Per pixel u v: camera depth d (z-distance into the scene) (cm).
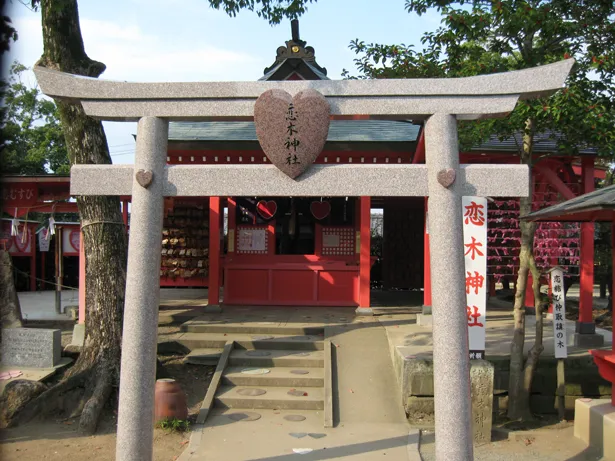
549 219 693
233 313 1127
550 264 1074
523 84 486
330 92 496
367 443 654
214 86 499
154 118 506
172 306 1234
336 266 1221
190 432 679
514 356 764
